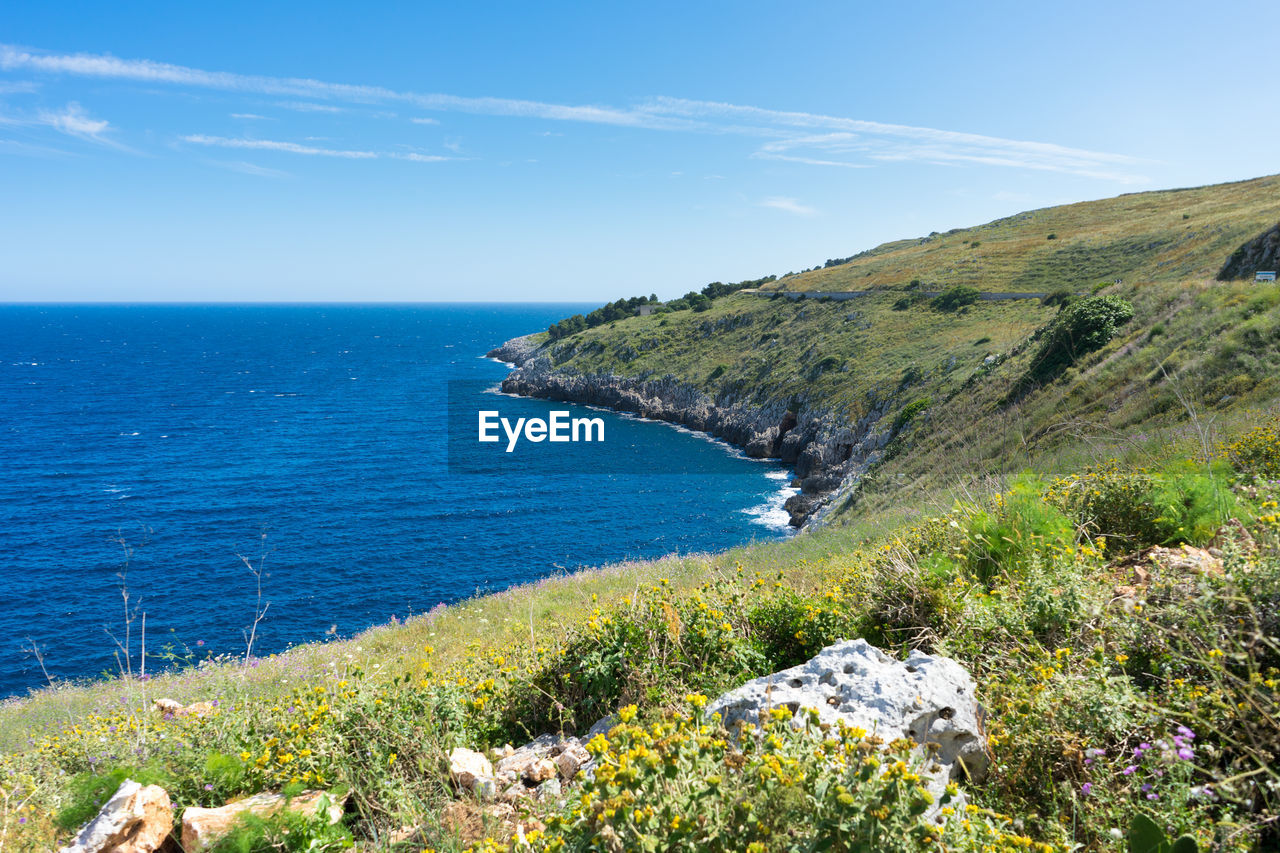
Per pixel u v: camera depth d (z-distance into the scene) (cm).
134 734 475
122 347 19800
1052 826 246
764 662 458
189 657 920
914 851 205
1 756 504
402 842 311
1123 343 2348
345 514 4894
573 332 13300
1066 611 395
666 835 209
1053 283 6644
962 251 9269
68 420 8656
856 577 555
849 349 6756
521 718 470
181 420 8781
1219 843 220
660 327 10519
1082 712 292
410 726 396
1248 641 295
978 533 562
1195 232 6231
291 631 2931
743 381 7669
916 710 306
